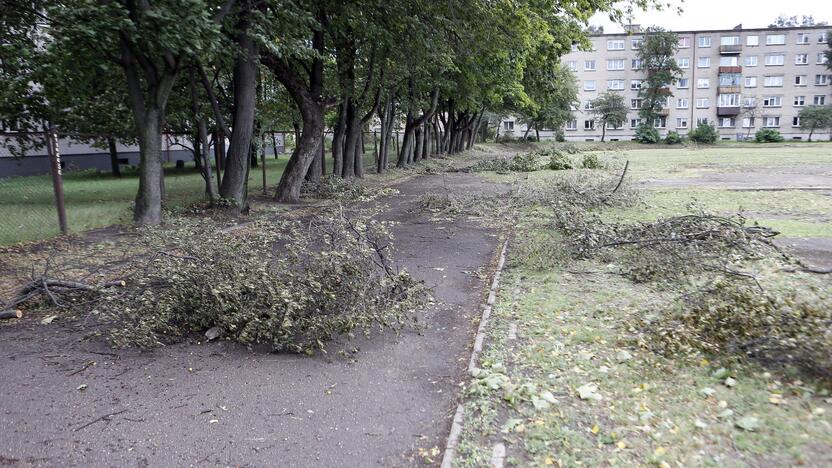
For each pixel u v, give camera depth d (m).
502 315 6.08
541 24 18.28
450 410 4.17
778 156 36.50
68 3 10.38
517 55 25.30
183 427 4.03
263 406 4.31
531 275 7.72
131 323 5.54
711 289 5.63
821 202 14.35
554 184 17.17
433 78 24.38
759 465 3.26
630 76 80.50
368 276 5.91
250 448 3.74
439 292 7.26
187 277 5.79
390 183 23.38
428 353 5.27
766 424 3.67
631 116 81.19
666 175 23.80
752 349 4.56
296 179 16.70
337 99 17.72
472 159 42.44
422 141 36.41
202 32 9.84
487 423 3.87
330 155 42.34
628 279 7.29
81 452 3.75
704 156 38.59
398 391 4.51
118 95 15.63
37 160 24.27
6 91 13.70
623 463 3.33
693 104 79.19
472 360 4.93
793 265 7.59
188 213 13.53
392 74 21.11
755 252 7.89
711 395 4.09
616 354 4.91
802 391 4.05
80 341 5.71
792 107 77.38
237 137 13.77
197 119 14.48
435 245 10.26
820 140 71.06
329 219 7.24
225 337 5.71
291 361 5.16
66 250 9.41
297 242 6.42
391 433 3.89
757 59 77.38
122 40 10.48
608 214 12.87
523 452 3.52
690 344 4.84
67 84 13.80
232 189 13.86
